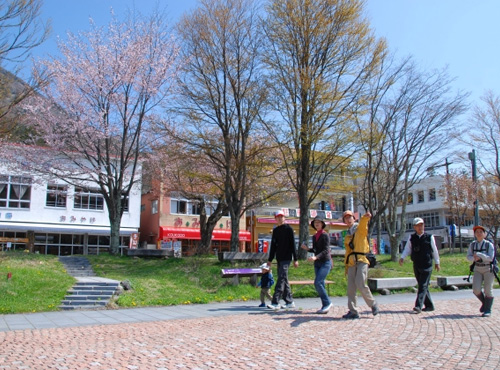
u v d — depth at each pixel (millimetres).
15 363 5523
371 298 8688
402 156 21297
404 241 52969
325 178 19844
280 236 10203
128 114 22484
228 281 14789
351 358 5758
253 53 18969
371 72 18422
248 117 19156
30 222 31828
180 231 36906
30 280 13117
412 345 6453
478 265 9148
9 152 22312
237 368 5352
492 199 34844
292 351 6148
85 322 9055
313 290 14188
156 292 13398
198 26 18984
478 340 6762
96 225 34125
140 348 6398
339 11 18062
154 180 29234
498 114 29438
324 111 17562
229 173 19906
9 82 15867
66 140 22016
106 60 21688
